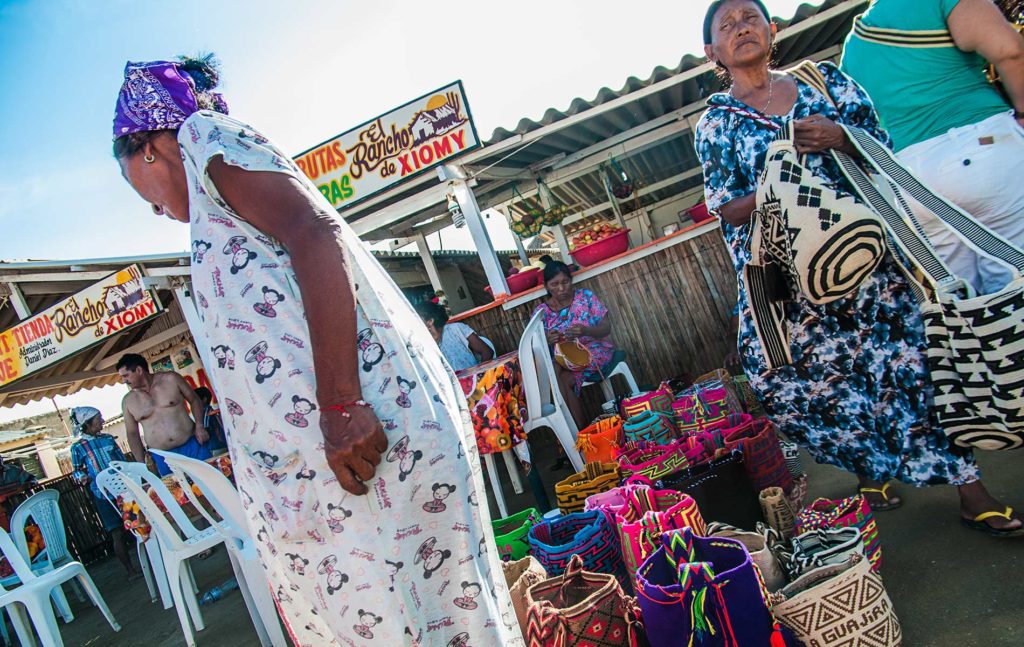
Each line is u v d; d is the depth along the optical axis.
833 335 2.34
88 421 6.98
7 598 4.04
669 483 2.41
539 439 5.99
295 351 1.18
